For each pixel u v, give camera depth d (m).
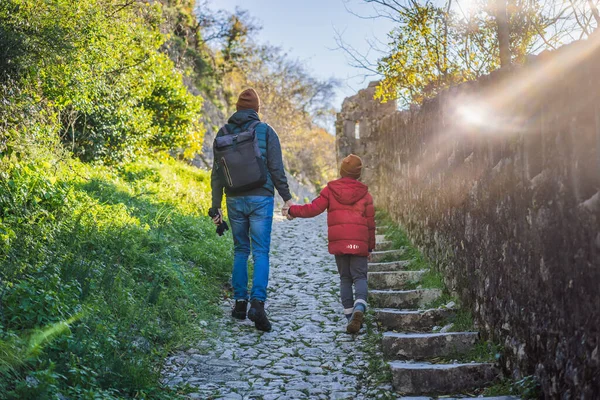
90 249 5.67
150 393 3.68
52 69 7.02
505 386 3.81
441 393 3.99
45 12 6.67
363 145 14.41
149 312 4.78
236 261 5.65
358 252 5.30
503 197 4.11
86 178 8.19
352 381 4.24
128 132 11.01
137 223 6.89
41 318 3.72
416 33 9.66
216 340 5.00
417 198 7.63
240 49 30.64
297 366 4.53
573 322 2.98
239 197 5.52
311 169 37.81
